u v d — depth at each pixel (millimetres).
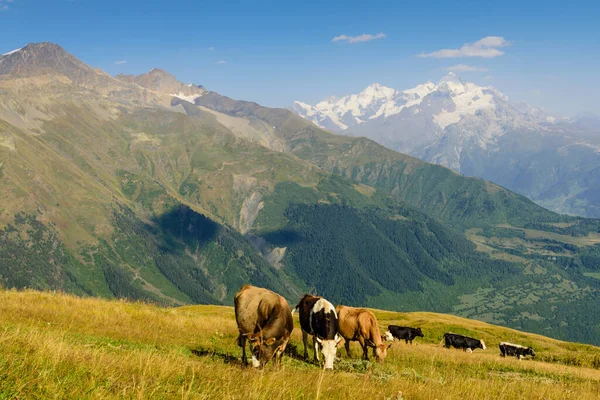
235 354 23125
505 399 16344
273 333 17203
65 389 10289
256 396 11617
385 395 14180
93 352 13719
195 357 19312
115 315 29844
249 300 18797
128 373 12336
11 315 23953
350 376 17938
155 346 21188
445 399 14844
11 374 10273
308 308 22297
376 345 23219
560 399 17750
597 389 22453
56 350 12641
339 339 20500
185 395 10984
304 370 18078
